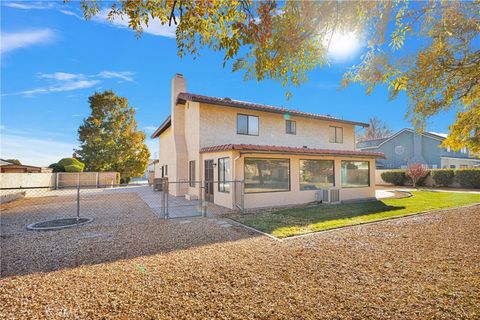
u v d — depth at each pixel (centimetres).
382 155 1366
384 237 573
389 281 350
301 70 313
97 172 2544
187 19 270
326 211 935
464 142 525
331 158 1238
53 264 427
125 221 783
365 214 866
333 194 1157
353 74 369
